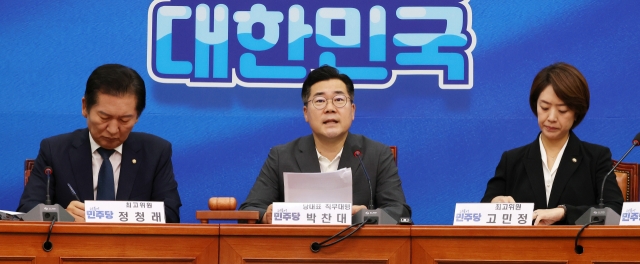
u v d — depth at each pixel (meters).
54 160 3.47
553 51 4.55
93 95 3.25
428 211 4.57
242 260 2.77
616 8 4.53
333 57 4.60
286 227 2.78
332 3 4.61
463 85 4.58
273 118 4.61
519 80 4.57
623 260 2.75
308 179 3.02
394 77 4.58
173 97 4.59
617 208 3.40
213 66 4.61
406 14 4.61
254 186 3.60
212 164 4.59
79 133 3.56
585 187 3.53
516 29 4.57
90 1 4.59
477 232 2.77
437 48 4.59
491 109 4.57
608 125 4.50
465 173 4.57
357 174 3.56
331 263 2.78
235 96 4.61
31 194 3.39
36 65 4.56
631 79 4.50
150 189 3.53
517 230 2.77
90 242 2.75
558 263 2.76
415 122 4.58
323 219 2.87
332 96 3.50
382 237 2.79
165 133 4.59
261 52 4.61
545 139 3.63
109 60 4.59
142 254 2.76
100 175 3.47
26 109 4.55
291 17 4.61
